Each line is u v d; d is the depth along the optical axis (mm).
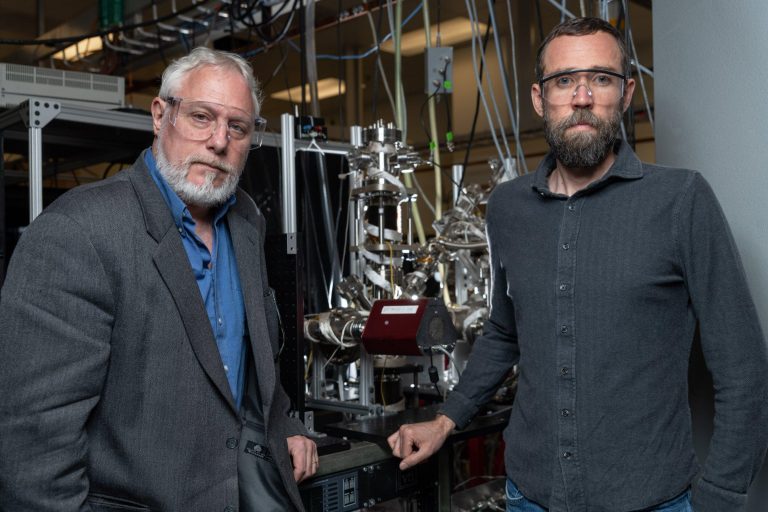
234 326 1270
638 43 4246
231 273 1305
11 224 3029
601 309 1233
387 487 1627
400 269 1908
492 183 2186
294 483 1271
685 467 1217
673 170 1251
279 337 1591
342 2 3238
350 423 1728
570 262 1275
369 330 1734
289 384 1712
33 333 1012
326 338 1864
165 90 1212
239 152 1244
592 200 1291
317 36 4535
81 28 4359
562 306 1272
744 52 1444
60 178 4293
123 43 4004
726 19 1469
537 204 1368
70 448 1018
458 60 5680
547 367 1287
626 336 1216
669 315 1228
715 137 1492
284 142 2174
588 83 1278
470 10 2580
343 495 1532
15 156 4266
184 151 1192
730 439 1164
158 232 1136
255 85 1291
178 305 1129
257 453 1225
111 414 1100
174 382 1122
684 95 1540
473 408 1583
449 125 2664
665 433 1212
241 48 3795
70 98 2820
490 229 1490
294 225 2176
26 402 996
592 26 1290
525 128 5270
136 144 2795
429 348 1660
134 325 1099
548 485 1273
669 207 1215
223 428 1182
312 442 1438
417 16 4160
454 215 2035
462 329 1950
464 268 2148
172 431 1115
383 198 1854
